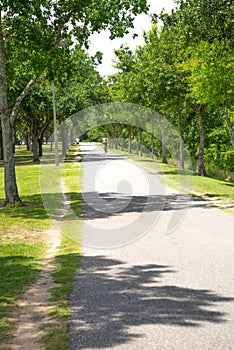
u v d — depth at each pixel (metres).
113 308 5.55
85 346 4.46
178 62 27.69
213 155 41.19
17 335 4.83
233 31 16.02
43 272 7.40
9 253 8.82
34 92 37.75
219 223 11.48
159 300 5.82
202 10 15.45
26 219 12.71
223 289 6.25
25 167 34.84
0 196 19.22
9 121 15.63
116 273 7.18
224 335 4.68
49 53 17.00
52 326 5.02
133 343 4.51
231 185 23.39
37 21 16.97
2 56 15.19
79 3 16.17
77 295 6.11
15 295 6.19
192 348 4.40
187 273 7.09
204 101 23.17
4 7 16.25
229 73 21.33
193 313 5.33
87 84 37.41
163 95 28.11
